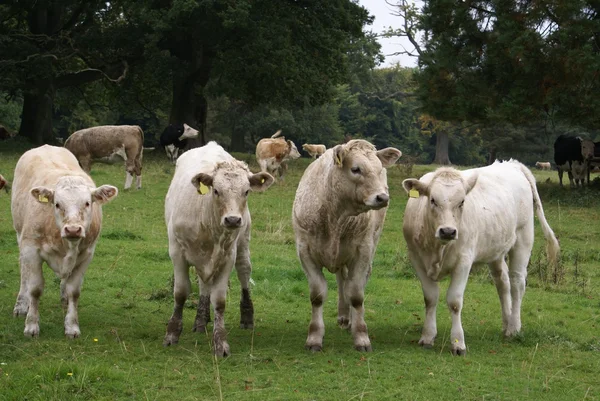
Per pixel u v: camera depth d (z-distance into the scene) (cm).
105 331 909
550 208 2308
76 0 3803
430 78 2631
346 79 4000
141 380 730
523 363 824
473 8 2575
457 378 763
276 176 2753
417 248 880
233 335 920
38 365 759
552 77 2334
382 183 798
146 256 1397
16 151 3372
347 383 738
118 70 3953
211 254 825
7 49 3553
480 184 931
